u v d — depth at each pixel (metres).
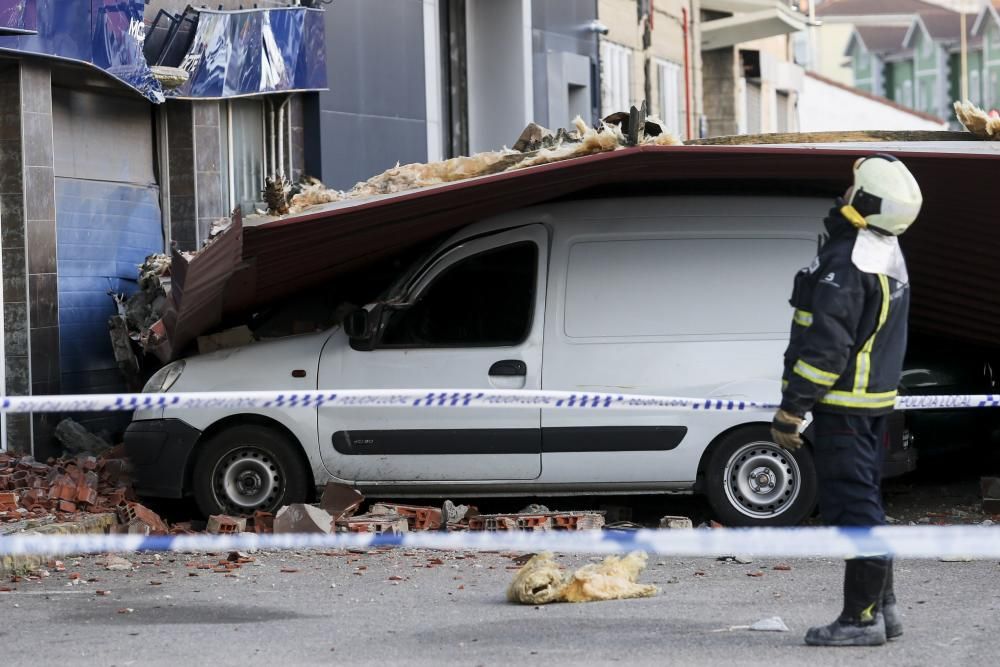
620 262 32.88
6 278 40.44
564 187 32.50
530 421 32.25
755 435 31.94
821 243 32.84
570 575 24.56
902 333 20.42
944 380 38.06
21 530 29.41
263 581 27.05
